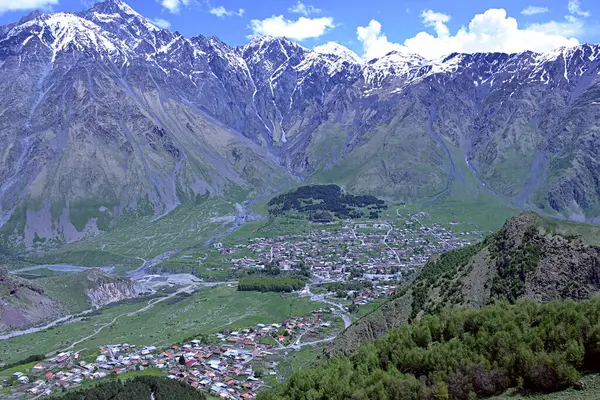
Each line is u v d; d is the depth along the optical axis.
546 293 102.12
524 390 64.81
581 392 60.56
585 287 98.69
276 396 86.31
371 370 83.25
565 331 68.50
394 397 71.25
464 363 71.62
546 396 62.28
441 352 76.50
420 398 69.75
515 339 71.19
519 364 67.12
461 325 83.56
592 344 65.00
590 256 101.56
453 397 68.62
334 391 78.31
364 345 95.25
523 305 82.50
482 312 83.69
